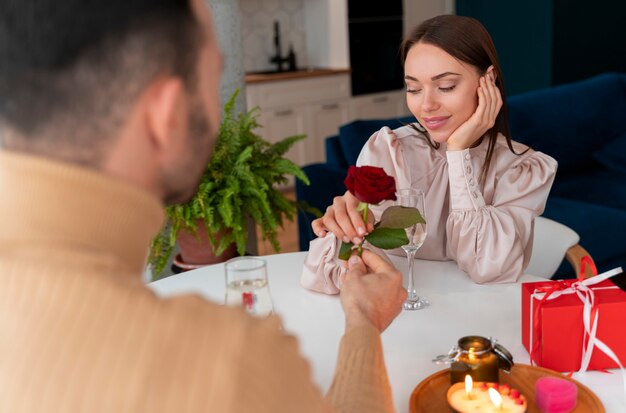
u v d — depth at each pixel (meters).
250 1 6.18
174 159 0.56
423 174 1.68
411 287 1.44
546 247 1.83
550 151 3.78
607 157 3.89
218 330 0.50
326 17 6.16
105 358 0.47
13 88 0.50
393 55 6.29
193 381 0.47
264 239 2.27
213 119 0.59
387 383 0.77
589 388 1.12
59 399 0.46
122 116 0.51
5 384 0.46
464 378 1.05
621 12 6.06
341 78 5.98
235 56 2.85
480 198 1.54
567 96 3.91
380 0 6.12
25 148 0.51
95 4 0.49
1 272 0.48
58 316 0.47
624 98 4.14
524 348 1.24
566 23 5.78
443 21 1.51
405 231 1.29
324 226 1.49
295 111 5.79
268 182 2.25
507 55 6.18
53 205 0.49
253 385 0.48
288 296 1.51
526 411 1.00
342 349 0.78
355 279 0.94
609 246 3.07
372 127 3.25
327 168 3.29
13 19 0.49
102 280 0.49
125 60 0.50
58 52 0.49
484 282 1.53
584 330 1.15
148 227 0.54
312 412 0.51
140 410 0.46
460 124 1.56
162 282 1.63
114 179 0.52
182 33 0.53
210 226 2.09
